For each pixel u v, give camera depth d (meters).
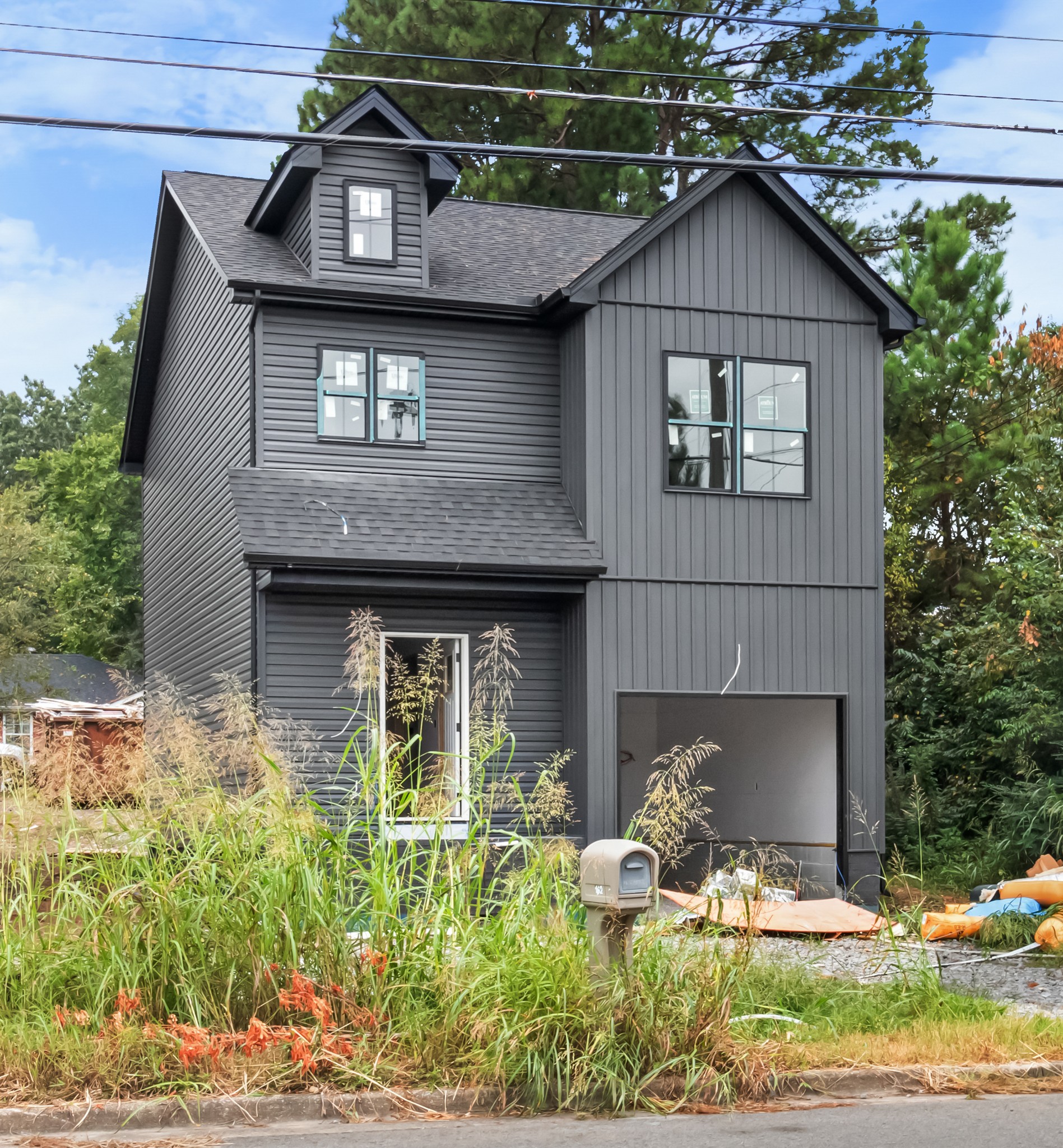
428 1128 6.18
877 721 15.41
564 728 14.73
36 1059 6.45
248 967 7.07
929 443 22.89
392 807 8.05
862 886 14.95
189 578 18.36
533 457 15.67
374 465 15.02
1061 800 14.59
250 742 8.18
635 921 7.82
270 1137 6.01
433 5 29.08
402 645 14.87
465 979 7.00
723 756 18.16
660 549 14.67
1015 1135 6.09
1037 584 15.52
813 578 15.28
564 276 16.86
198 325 18.33
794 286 15.52
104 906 7.12
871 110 30.67
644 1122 6.35
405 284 15.57
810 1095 6.96
